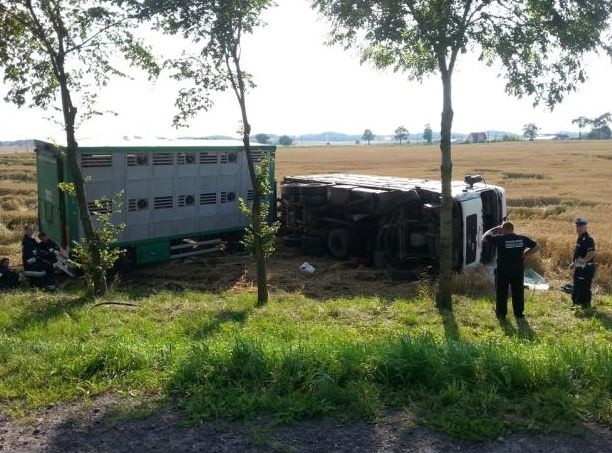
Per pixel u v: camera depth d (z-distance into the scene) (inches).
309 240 699.4
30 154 3678.6
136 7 395.2
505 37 381.1
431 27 374.0
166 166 623.2
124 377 236.1
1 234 768.9
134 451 180.9
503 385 216.2
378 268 623.5
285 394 214.5
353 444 181.6
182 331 354.6
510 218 1013.8
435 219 584.1
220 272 605.0
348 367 227.9
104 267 469.4
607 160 2856.8
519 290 394.3
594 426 191.0
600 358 231.1
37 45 449.1
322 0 405.4
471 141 7819.9
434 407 202.5
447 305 424.8
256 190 446.6
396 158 3361.2
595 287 519.8
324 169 2309.3
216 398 212.4
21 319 378.0
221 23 392.8
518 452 176.4
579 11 372.5
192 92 420.5
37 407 214.4
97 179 571.2
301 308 426.9
